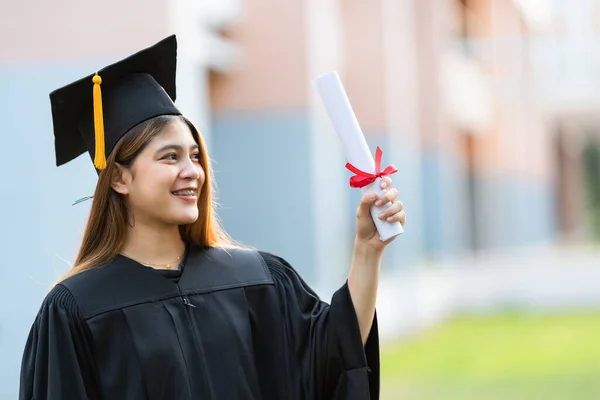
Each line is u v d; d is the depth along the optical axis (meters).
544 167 30.20
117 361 3.15
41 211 7.08
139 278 3.25
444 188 17.86
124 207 3.35
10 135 7.13
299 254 10.40
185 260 3.39
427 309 15.84
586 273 18.22
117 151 3.31
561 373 10.73
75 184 7.04
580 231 38.22
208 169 3.43
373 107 13.94
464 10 21.78
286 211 10.42
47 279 7.04
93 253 3.35
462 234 22.89
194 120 7.87
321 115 10.88
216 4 9.41
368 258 3.42
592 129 35.25
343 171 13.23
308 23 10.38
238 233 10.48
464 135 22.81
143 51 3.42
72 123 3.56
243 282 3.42
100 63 7.17
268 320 3.43
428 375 10.77
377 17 13.88
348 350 3.36
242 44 10.42
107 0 7.18
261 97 10.45
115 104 3.38
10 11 7.17
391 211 3.29
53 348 3.13
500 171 24.52
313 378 3.40
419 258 16.25
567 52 25.70
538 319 16.55
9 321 7.05
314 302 3.57
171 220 3.25
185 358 3.18
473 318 17.17
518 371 10.96
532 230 27.52
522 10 26.06
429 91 17.33
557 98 26.34
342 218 12.38
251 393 3.26
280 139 10.41
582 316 16.73
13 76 7.16
